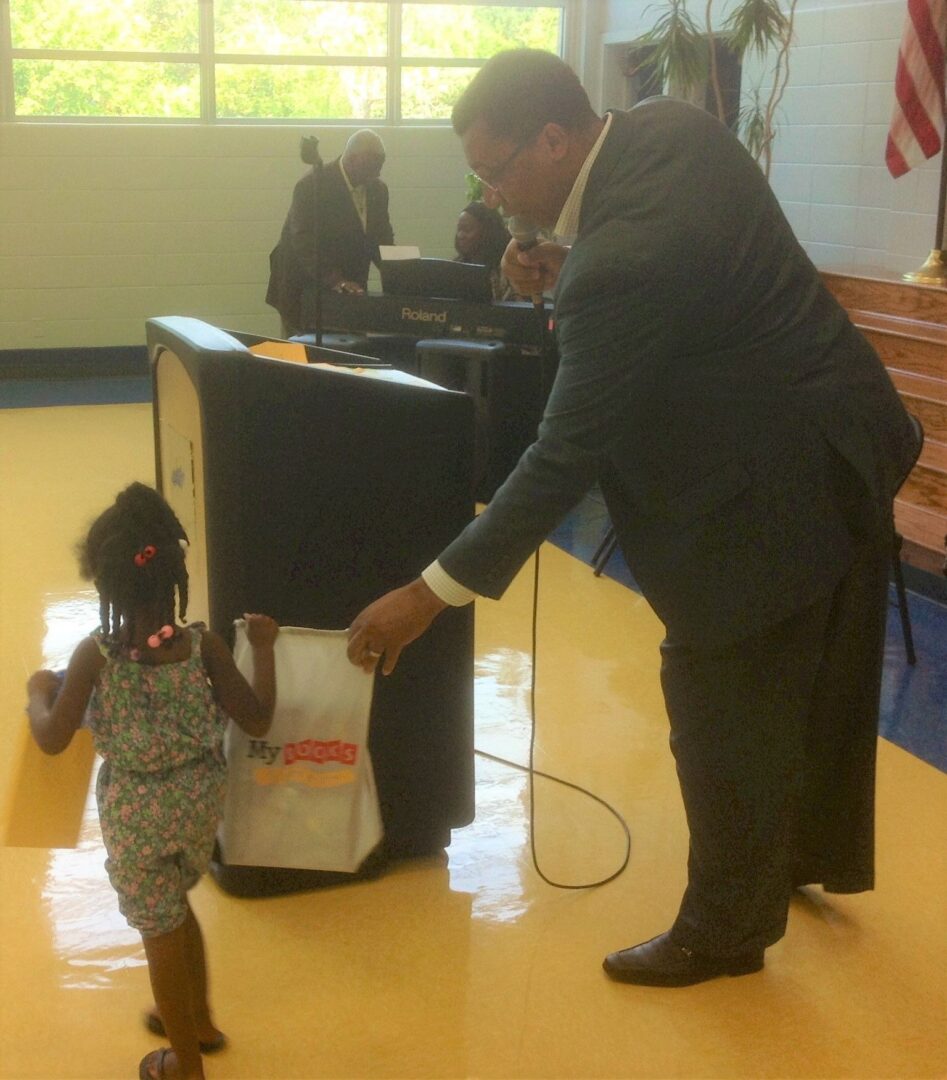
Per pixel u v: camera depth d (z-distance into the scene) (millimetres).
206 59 8312
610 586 4375
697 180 1829
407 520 2334
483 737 3158
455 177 8953
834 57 6293
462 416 2328
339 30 8555
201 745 1863
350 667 2189
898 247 5969
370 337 5617
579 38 8914
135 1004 2107
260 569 2260
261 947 2271
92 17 8031
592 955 2273
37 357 8352
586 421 1826
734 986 2197
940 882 2541
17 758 1919
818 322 1947
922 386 4578
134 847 1822
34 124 8023
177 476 2451
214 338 2260
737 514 1935
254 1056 1983
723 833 2115
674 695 2117
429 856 2592
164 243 8430
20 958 2223
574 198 1904
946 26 5125
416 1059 1988
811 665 2064
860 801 2270
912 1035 2076
